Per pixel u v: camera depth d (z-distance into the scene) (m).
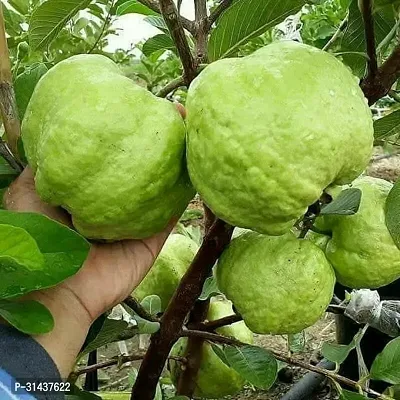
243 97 0.22
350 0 0.35
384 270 0.32
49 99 0.24
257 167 0.22
